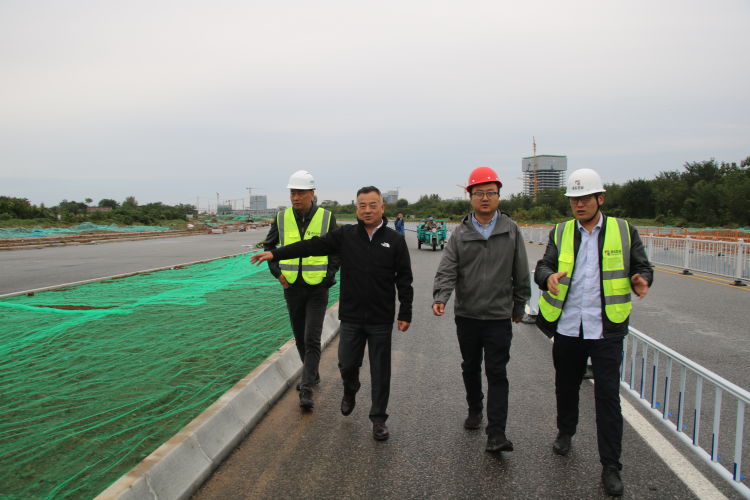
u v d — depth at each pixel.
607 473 3.12
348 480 3.21
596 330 3.33
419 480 3.22
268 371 4.88
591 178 3.41
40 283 12.58
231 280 12.77
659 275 14.28
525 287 3.87
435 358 6.09
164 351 6.12
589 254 3.44
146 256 21.27
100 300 9.72
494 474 3.30
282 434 3.94
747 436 3.87
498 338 3.72
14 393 4.69
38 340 6.63
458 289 3.90
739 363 5.89
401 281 4.03
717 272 13.71
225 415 3.79
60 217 47.22
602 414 3.22
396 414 4.34
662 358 6.22
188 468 3.11
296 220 4.90
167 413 4.21
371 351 3.95
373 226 4.03
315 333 4.66
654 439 3.83
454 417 4.28
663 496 3.04
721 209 44.75
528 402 4.62
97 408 4.33
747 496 2.82
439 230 25.25
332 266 4.74
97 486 3.07
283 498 3.00
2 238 28.69
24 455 3.47
